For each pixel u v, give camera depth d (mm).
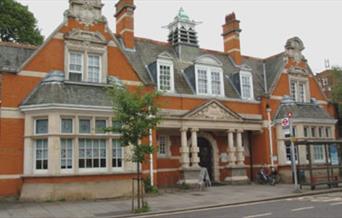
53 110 17234
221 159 25344
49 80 18109
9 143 17172
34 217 12977
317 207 13305
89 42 19516
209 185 22453
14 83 17688
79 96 18172
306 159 25078
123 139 14305
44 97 17438
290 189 20484
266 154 25391
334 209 12609
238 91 25891
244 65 26281
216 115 23438
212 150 25234
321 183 20219
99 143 18516
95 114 18266
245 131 25922
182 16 27266
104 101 18609
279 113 26359
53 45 18875
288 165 25062
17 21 28969
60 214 13531
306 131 25922
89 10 20016
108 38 20422
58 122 17297
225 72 27094
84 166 17906
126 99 14273
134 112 14258
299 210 12719
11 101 17484
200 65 24141
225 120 23703
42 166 17359
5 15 28250
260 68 29844
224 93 24844
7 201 16641
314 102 28250
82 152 17984
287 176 25031
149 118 14688
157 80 22391
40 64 18391
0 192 16703
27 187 16922
